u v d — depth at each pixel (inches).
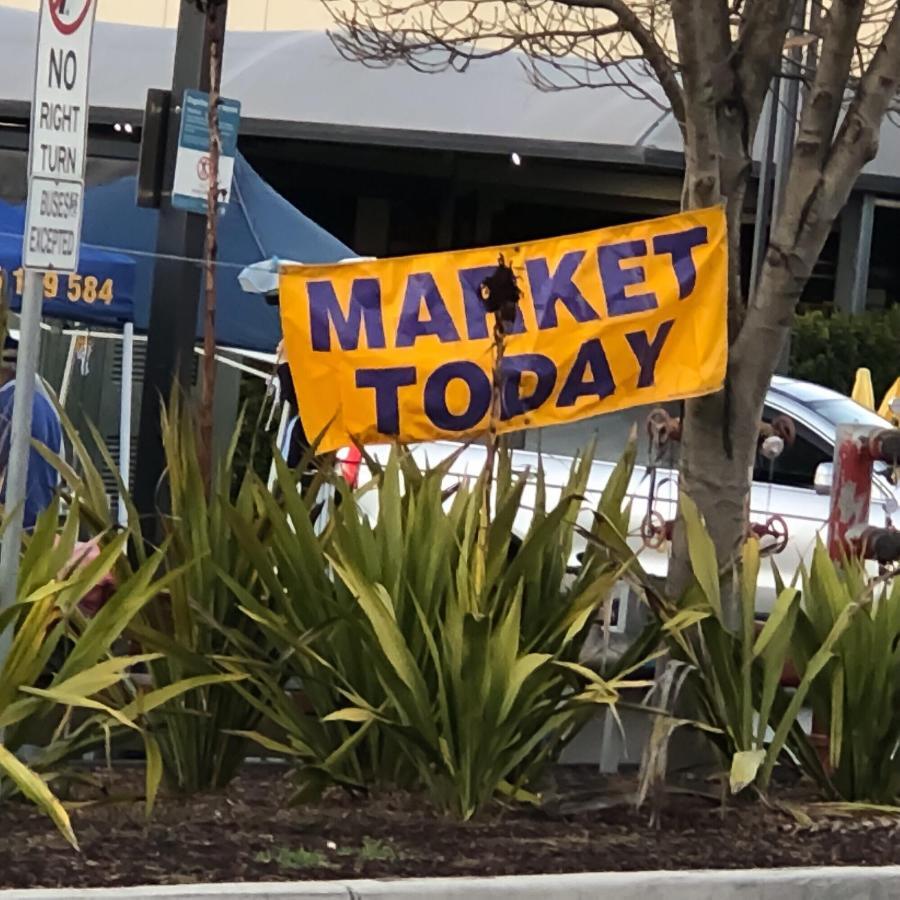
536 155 1144.8
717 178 365.1
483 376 367.2
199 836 309.1
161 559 320.5
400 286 372.8
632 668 338.6
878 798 360.5
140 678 362.0
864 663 356.8
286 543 340.5
